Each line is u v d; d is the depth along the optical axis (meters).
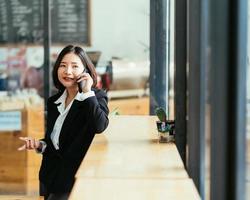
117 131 3.11
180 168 2.18
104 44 4.77
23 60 4.81
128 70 4.82
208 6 1.74
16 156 4.80
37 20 4.76
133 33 4.70
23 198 4.62
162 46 4.47
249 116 1.56
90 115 2.56
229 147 1.57
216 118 1.58
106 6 4.73
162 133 2.75
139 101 4.64
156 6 4.54
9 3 4.76
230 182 1.58
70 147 2.60
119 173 2.09
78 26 4.75
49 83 4.76
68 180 2.57
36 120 4.77
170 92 3.91
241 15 1.54
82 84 2.63
